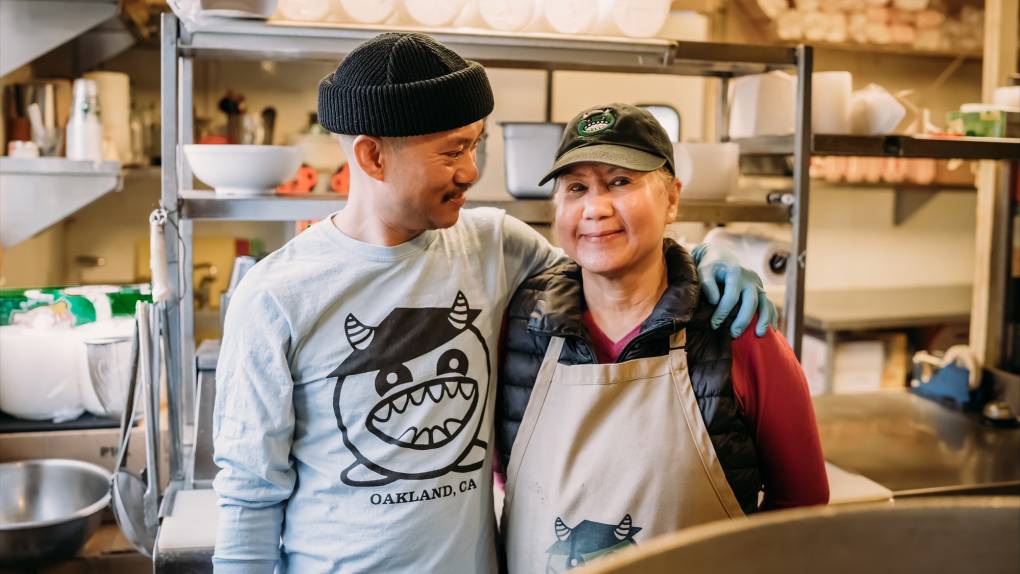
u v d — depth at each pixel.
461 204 1.31
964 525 0.44
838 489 2.00
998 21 2.76
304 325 1.28
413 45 1.23
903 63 4.40
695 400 1.31
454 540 1.31
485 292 1.40
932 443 2.43
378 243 1.31
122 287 2.41
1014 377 2.67
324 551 1.30
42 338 2.28
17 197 2.56
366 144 1.23
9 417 2.37
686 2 3.69
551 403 1.38
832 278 4.67
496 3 1.94
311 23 1.82
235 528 1.29
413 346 1.31
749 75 2.38
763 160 2.45
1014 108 2.46
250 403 1.27
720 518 1.32
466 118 1.24
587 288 1.41
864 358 4.04
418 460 1.30
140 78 3.74
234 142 3.54
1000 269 2.79
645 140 1.29
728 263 1.37
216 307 3.75
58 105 2.92
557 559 1.35
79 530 1.94
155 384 1.74
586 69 2.25
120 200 3.86
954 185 4.02
